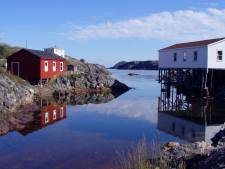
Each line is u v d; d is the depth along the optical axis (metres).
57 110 34.56
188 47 48.31
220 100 44.28
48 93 47.84
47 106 36.69
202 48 45.44
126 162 14.62
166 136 23.28
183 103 42.31
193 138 22.56
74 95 50.84
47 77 51.00
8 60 49.41
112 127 26.34
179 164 13.01
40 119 28.58
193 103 42.25
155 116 32.50
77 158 17.48
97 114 33.06
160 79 57.56
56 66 54.16
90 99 46.69
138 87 73.31
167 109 37.66
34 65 48.62
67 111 34.34
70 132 23.98
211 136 23.33
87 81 58.84
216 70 48.19
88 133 23.83
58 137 22.25
